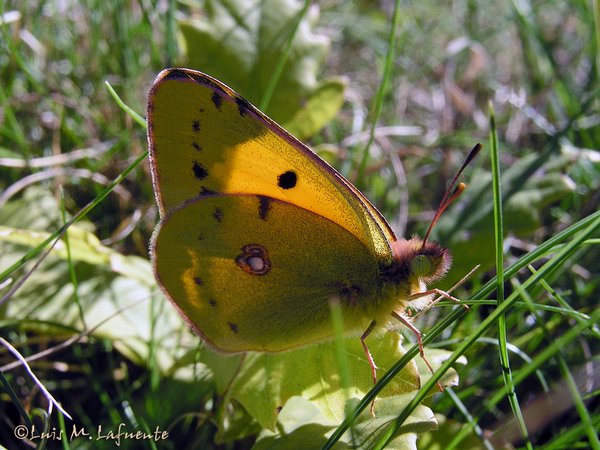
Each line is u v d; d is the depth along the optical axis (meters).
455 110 0.10
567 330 0.07
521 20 0.10
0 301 0.05
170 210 0.05
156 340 0.06
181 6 0.10
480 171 0.07
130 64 0.09
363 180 0.09
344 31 0.11
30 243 0.07
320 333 0.05
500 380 0.06
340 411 0.05
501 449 0.05
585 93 0.10
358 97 0.10
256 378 0.06
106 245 0.08
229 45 0.08
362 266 0.05
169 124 0.05
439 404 0.06
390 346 0.05
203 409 0.06
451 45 0.11
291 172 0.05
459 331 0.07
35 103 0.09
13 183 0.08
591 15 0.10
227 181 0.05
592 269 0.08
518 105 0.10
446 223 0.07
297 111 0.08
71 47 0.10
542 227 0.08
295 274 0.05
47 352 0.06
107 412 0.06
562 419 0.06
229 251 0.05
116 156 0.09
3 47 0.09
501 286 0.05
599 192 0.08
